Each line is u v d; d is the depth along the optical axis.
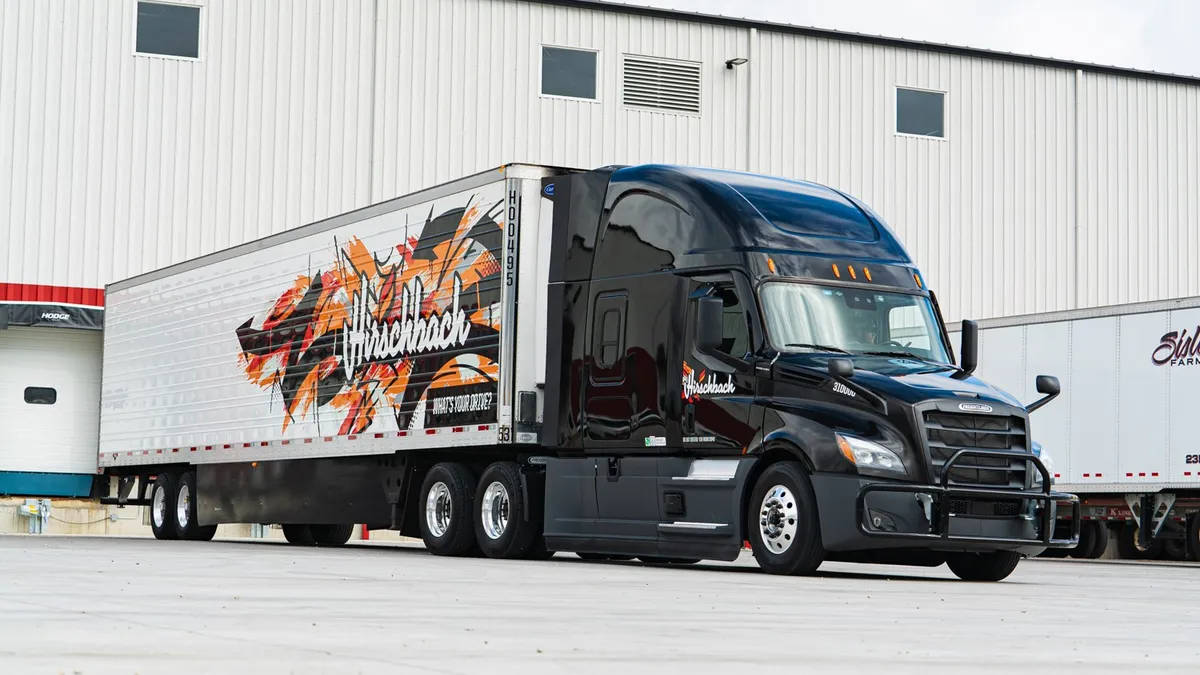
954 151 35.41
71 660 5.11
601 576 11.85
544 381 15.19
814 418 12.62
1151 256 36.84
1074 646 6.68
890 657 5.93
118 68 29.81
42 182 29.28
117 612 7.14
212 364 21.41
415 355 16.67
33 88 29.36
